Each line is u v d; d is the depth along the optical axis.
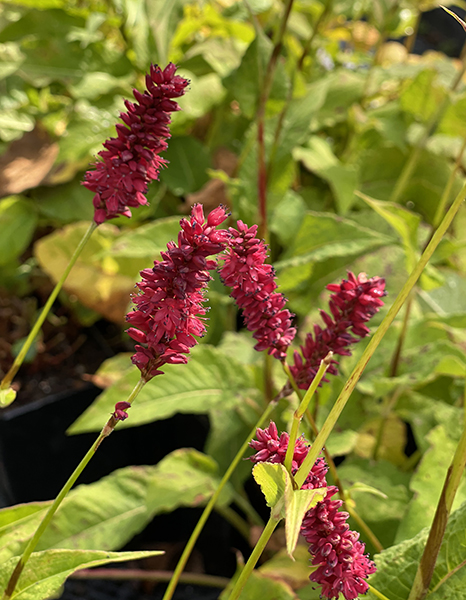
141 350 0.18
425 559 0.24
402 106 0.65
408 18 0.73
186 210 0.63
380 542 0.39
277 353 0.23
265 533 0.20
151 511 0.44
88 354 0.67
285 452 0.19
